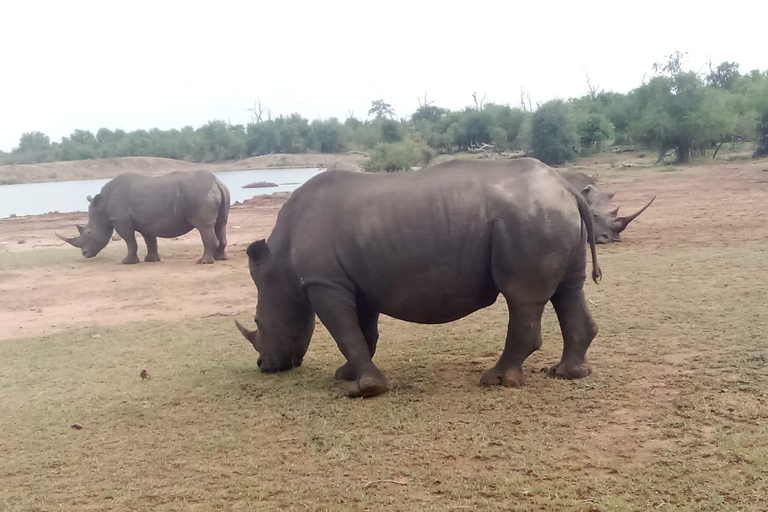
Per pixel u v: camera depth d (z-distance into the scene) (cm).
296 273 684
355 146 10012
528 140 5697
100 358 856
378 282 653
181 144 9812
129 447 564
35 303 1238
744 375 611
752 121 4266
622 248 1382
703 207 1953
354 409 611
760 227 1502
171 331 978
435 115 10244
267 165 8644
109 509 462
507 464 483
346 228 653
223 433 579
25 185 6994
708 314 820
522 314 627
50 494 488
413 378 694
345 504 446
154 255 1653
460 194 629
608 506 418
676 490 430
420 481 469
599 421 544
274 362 738
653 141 4334
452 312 658
